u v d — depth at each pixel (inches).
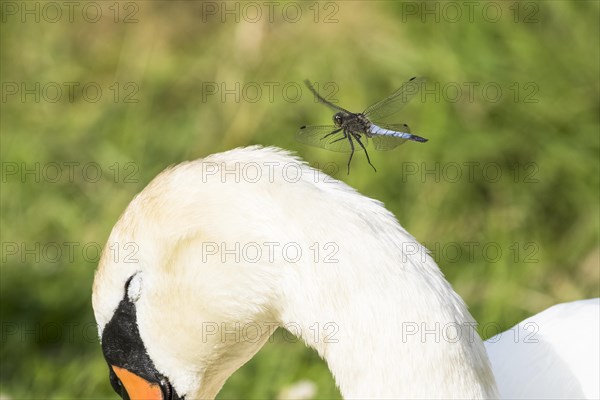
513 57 360.2
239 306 183.6
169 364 201.2
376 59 372.5
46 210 386.0
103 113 410.9
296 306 173.3
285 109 378.9
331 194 174.4
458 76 359.6
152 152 395.2
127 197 384.5
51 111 419.8
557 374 226.8
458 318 169.0
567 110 352.5
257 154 183.5
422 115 353.7
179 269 188.5
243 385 318.7
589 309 240.5
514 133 351.6
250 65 395.9
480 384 169.2
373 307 167.6
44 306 362.0
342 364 171.0
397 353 167.0
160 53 422.0
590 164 346.9
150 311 196.2
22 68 437.7
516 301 329.1
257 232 176.4
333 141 198.1
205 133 390.6
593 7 363.6
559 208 346.0
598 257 337.7
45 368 343.0
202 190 184.1
